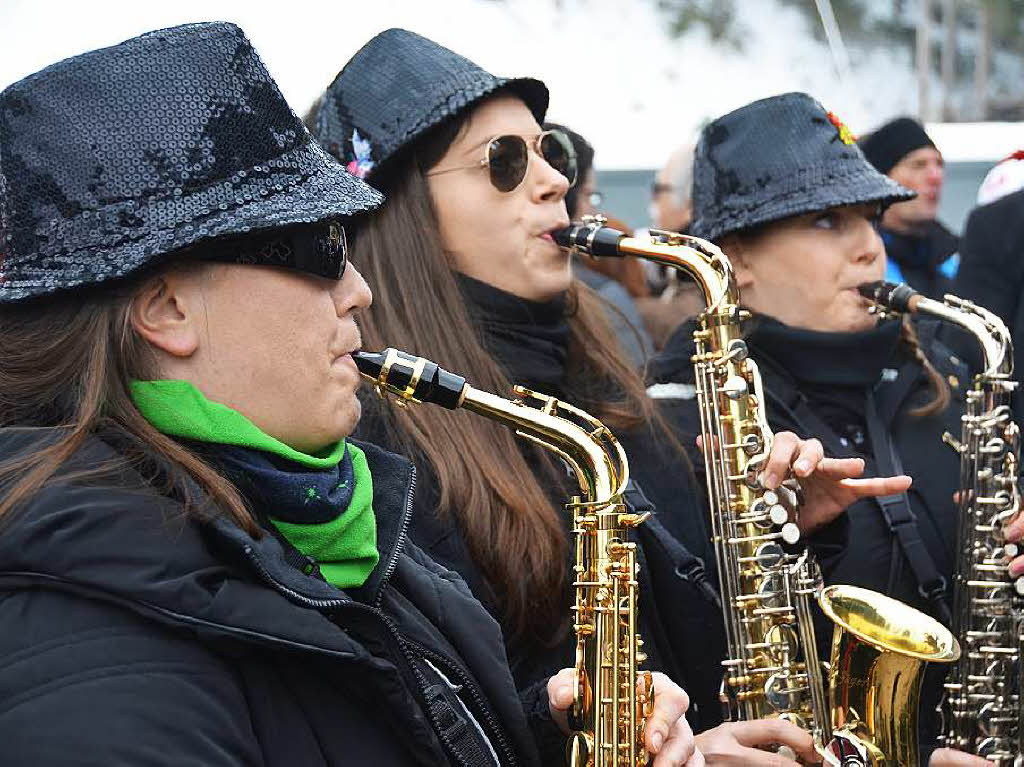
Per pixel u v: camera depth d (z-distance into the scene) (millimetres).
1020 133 8898
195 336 1661
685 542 2916
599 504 2229
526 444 2682
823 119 3293
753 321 3262
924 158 6016
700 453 3033
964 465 3084
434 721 1759
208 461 1661
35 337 1655
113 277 1582
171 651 1488
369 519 1823
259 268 1673
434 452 2467
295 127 1722
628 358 3037
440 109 2762
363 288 1826
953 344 4148
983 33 14438
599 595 2186
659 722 2104
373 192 1759
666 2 12844
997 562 3029
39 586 1474
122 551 1488
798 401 3189
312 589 1611
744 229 3264
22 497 1505
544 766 2207
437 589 1986
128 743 1399
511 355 2797
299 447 1750
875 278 3234
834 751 2498
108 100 1622
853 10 14219
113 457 1581
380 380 2016
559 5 12195
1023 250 4699
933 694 3090
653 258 2910
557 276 2838
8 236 1635
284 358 1693
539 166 2816
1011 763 2984
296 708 1605
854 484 2779
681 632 2795
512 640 2424
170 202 1609
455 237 2801
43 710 1398
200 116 1637
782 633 2711
